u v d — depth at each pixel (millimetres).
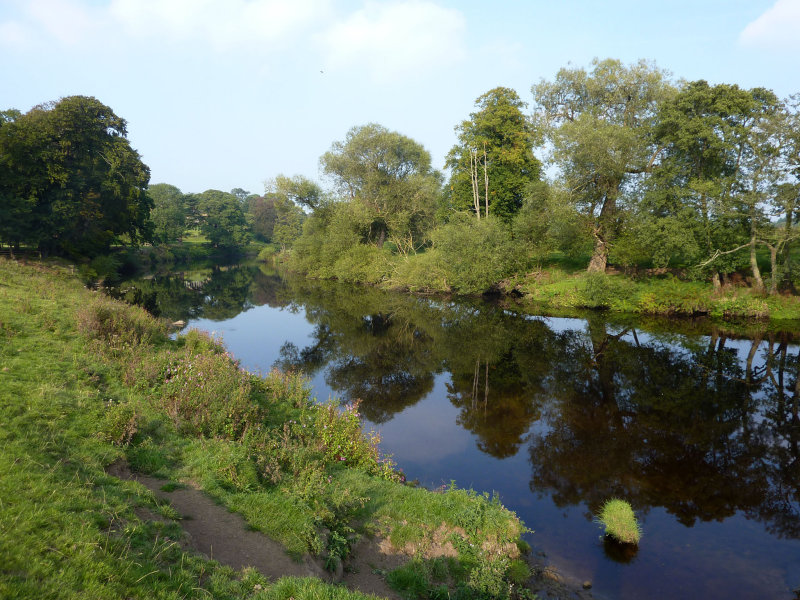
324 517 7477
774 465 12094
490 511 8914
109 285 40781
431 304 39438
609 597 7258
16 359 11242
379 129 52188
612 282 33875
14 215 37125
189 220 114438
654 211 33031
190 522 6457
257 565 5777
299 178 54844
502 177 43875
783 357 21938
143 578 4605
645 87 36625
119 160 44688
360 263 53156
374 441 12398
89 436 8242
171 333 21703
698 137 28625
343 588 5148
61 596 3938
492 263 38594
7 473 5844
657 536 9039
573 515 9758
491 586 6820
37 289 21938
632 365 21297
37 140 39406
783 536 9078
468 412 15977
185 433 9695
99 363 12594
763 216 28453
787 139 26328
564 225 34656
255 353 23406
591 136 32281
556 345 25172
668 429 14477
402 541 7746
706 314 31031
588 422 15062
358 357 23125
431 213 51219
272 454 9250
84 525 5094
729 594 7387
